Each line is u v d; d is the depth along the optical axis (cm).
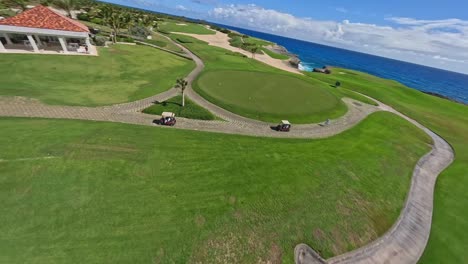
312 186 2995
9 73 4497
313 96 6081
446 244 2625
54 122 3325
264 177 2981
